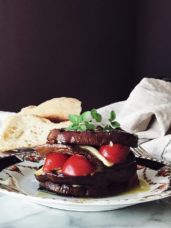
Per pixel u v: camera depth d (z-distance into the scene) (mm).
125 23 1671
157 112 687
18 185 420
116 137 396
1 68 1573
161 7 1573
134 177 414
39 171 405
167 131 687
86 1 1639
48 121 613
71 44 1645
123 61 1699
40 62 1615
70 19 1629
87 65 1678
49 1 1591
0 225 342
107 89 1719
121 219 356
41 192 397
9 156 479
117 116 754
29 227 340
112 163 388
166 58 1584
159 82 823
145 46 1647
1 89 1587
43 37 1604
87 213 369
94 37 1670
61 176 381
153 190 408
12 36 1567
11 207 379
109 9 1666
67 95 1670
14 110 1612
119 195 391
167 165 473
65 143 392
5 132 604
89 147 393
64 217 360
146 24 1633
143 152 557
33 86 1619
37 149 398
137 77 1695
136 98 768
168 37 1564
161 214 368
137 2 1640
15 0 1551
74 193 380
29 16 1574
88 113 412
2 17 1547
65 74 1654
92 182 379
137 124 697
